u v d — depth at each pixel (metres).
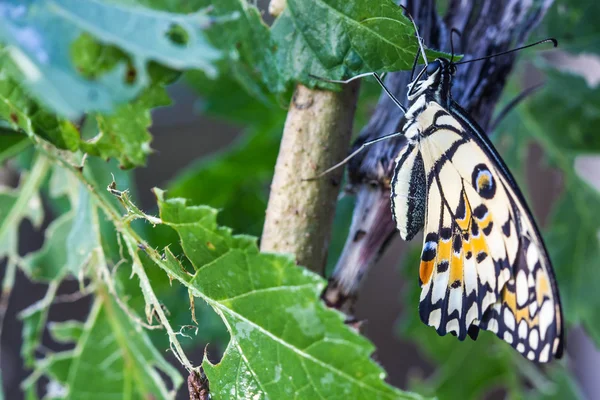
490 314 0.41
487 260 0.41
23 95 0.38
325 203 0.39
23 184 0.41
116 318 0.41
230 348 0.38
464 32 0.40
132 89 0.36
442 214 0.41
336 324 0.38
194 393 0.38
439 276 0.41
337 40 0.38
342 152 0.39
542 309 0.41
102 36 0.36
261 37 0.39
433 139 0.40
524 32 0.40
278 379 0.38
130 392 0.41
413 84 0.40
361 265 0.39
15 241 0.42
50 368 0.41
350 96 0.39
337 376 0.38
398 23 0.38
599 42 0.44
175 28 0.36
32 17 0.36
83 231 0.40
